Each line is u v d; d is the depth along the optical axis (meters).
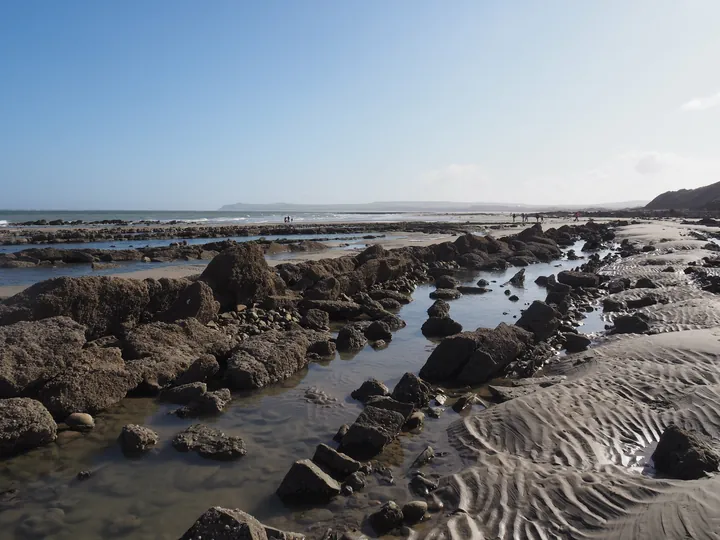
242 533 4.40
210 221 89.69
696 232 46.00
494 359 10.20
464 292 20.50
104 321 11.37
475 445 6.98
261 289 15.14
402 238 49.66
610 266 27.11
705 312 13.88
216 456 6.74
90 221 79.44
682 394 8.12
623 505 5.17
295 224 76.81
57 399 7.67
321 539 5.10
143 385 9.04
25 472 6.30
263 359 9.77
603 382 8.92
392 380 9.96
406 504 5.48
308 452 6.95
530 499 5.51
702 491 5.05
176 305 12.43
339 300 16.81
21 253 27.50
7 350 7.98
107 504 5.67
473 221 98.56
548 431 7.14
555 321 12.84
